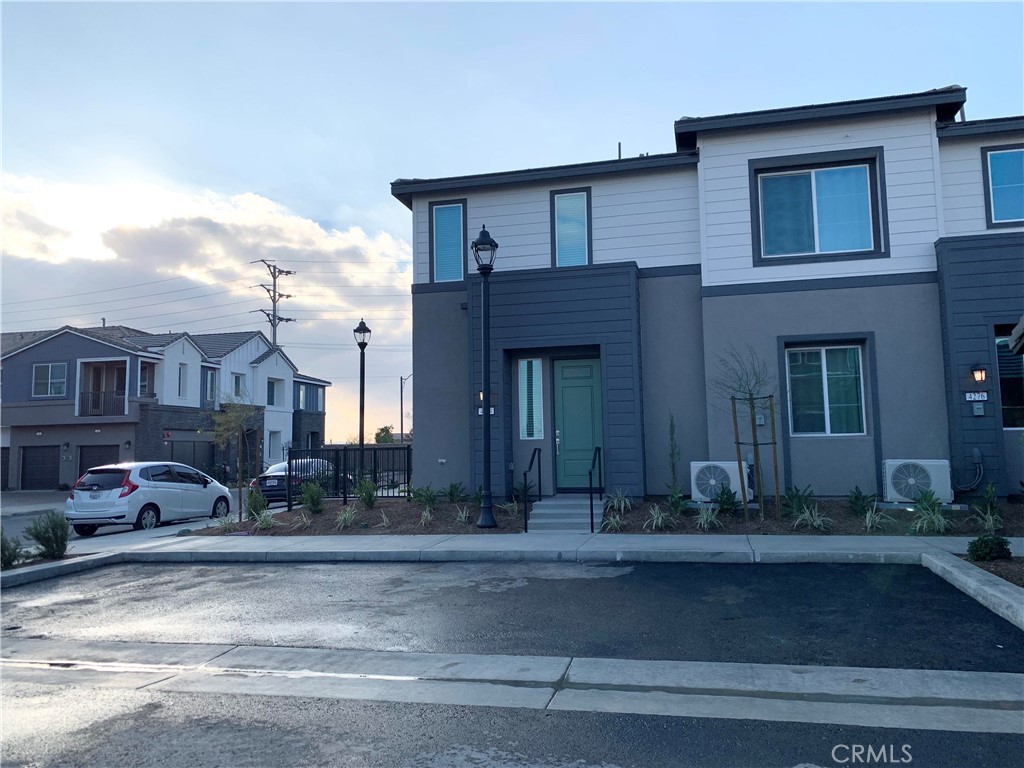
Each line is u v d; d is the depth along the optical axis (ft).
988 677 18.86
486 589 29.78
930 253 43.32
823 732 15.98
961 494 41.19
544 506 44.39
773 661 20.52
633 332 45.27
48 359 121.60
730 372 44.98
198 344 131.03
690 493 45.91
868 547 32.78
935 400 42.65
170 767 15.01
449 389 50.47
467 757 15.17
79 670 22.35
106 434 118.01
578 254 49.57
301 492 55.88
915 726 16.17
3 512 87.20
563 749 15.44
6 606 31.24
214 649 23.88
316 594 30.45
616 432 44.91
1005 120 43.16
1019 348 33.60
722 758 14.84
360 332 65.92
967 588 26.02
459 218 51.72
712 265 45.93
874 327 43.68
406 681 20.16
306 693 19.42
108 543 46.85
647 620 24.72
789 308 44.73
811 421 44.70
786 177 45.91
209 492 64.80
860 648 21.24
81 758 15.57
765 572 30.58
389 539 40.40
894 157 44.09
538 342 46.42
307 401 164.25
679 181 48.39
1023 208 43.60
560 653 21.93
